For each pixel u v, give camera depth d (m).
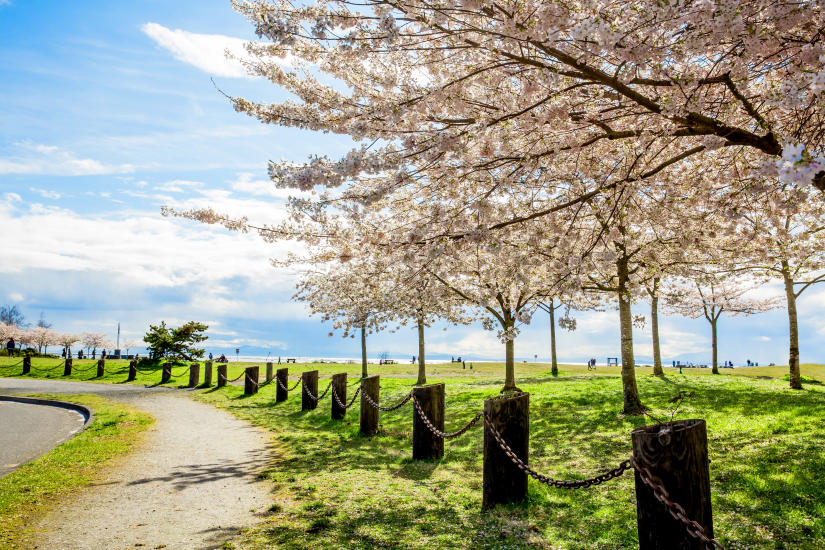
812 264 14.49
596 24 4.38
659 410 12.77
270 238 8.51
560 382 22.36
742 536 5.05
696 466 3.83
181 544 5.02
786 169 2.92
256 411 15.98
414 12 5.23
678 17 4.60
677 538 3.74
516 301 16.61
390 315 18.31
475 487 7.13
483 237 6.77
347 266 18.34
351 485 7.21
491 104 6.68
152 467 8.33
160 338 37.38
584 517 5.77
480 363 53.69
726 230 9.62
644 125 7.34
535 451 9.39
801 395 14.16
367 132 6.09
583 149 7.96
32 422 14.41
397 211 9.61
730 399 13.87
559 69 5.57
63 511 6.02
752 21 5.04
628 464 4.16
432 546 5.00
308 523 5.65
